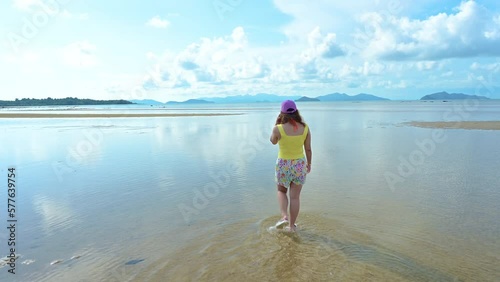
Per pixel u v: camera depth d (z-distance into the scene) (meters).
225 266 4.04
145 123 31.11
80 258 4.26
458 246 4.46
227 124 28.62
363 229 5.07
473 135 17.12
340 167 9.58
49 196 7.05
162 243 4.69
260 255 4.30
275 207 6.19
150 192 7.30
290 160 5.08
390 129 21.16
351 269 3.91
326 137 16.88
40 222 5.53
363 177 8.37
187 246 4.59
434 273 3.80
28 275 3.85
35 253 4.40
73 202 6.63
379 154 11.69
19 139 17.80
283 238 4.79
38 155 12.54
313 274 3.82
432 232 4.92
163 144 15.41
